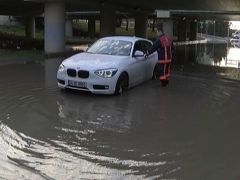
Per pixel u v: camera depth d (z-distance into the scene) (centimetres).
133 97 1194
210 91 1345
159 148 750
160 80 1409
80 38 6138
